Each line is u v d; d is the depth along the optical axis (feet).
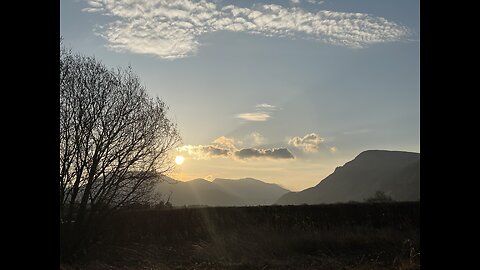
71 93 60.23
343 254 72.18
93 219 61.67
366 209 99.96
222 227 88.07
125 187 63.77
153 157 64.54
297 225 88.99
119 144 62.44
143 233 76.84
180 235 81.00
